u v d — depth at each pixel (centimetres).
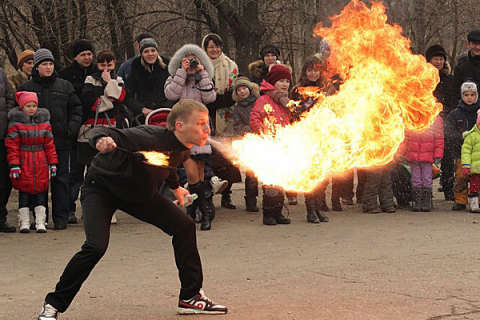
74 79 1463
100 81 1419
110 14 2734
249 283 927
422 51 3750
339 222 1421
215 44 1544
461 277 935
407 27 3772
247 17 2978
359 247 1166
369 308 790
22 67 1523
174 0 3234
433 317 752
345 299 832
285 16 3428
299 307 800
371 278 940
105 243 730
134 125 1438
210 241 1252
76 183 1477
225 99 1511
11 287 934
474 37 1656
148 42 1455
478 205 1532
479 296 837
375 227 1354
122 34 2927
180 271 781
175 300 848
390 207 1541
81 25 2564
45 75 1370
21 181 1338
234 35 3034
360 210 1576
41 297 874
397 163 1565
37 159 1346
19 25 2673
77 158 1430
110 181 730
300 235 1290
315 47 3372
